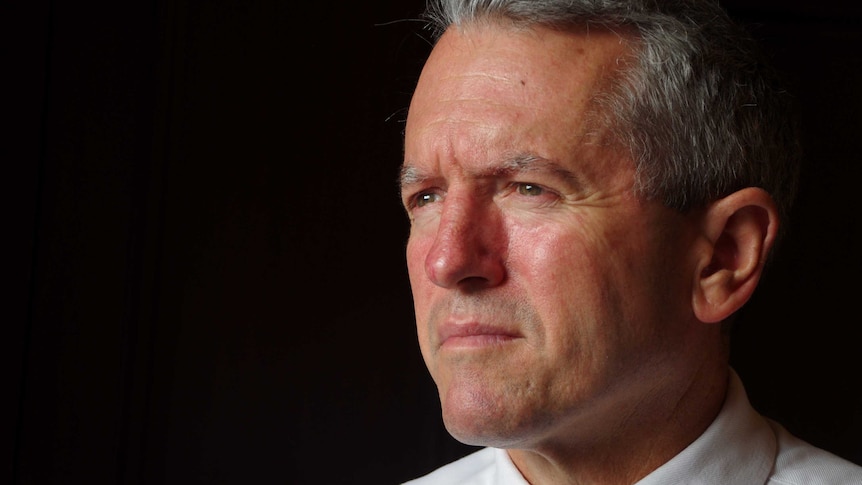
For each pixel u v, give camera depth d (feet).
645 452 5.60
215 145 13.30
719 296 5.40
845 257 13.96
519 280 5.02
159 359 12.97
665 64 5.29
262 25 13.51
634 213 5.13
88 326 12.59
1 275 12.19
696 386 5.67
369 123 13.75
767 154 5.80
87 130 12.67
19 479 12.30
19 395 12.30
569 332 4.96
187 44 13.20
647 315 5.16
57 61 12.59
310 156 13.60
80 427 12.48
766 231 5.48
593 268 5.00
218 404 13.12
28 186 12.35
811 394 13.92
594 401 5.09
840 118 13.99
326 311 13.52
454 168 5.13
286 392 13.34
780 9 13.87
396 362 13.61
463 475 7.16
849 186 13.96
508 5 5.22
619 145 5.11
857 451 13.89
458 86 5.24
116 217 12.73
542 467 5.93
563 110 5.05
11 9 12.27
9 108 12.24
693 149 5.31
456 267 4.97
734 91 5.59
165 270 13.05
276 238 13.44
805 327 13.93
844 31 13.96
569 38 5.20
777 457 5.97
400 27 13.85
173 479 12.92
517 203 5.10
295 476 13.26
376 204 13.70
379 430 13.52
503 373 5.00
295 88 13.58
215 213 13.26
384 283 13.66
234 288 13.28
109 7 12.79
